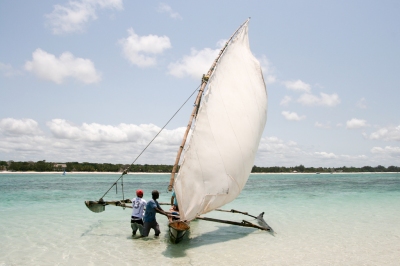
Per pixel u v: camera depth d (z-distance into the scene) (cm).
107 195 2869
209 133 1024
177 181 940
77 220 1483
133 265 839
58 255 923
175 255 925
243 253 953
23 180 6250
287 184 5553
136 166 14862
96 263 854
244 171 1149
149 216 1119
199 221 1493
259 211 1894
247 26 1300
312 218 1606
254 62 1285
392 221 1512
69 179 6994
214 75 1092
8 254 932
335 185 5122
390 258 912
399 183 5909
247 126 1147
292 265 848
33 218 1544
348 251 984
